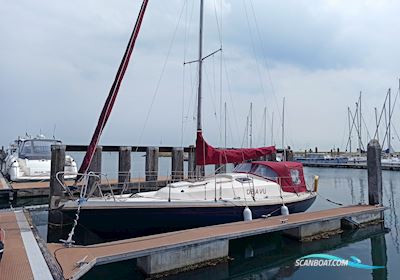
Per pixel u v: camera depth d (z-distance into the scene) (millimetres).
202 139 8641
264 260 7434
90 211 7094
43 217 11453
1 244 4766
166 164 30938
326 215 9359
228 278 6562
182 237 6637
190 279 6336
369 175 11734
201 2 10133
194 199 8062
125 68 8133
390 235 9797
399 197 18547
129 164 13195
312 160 53281
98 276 6129
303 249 8203
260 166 10297
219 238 6762
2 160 25000
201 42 10047
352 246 8664
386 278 6570
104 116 7715
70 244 6051
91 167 11555
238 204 8328
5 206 12609
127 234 7594
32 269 4621
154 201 7426
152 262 5988
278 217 8820
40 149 16469
